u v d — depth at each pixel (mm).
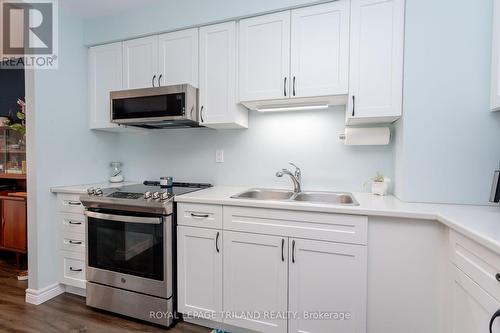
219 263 1599
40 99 1964
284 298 1473
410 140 1493
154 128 2416
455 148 1426
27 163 1971
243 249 1544
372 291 1352
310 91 1666
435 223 1261
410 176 1501
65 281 2061
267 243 1492
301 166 2061
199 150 2375
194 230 1648
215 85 1911
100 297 1842
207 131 2342
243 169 2234
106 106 2283
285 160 2105
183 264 1684
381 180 1759
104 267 1830
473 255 983
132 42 2156
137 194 1828
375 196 1728
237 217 1551
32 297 1956
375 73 1542
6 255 2938
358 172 1927
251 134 2201
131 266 1748
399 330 1323
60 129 2119
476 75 1383
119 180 2527
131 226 1733
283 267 1468
